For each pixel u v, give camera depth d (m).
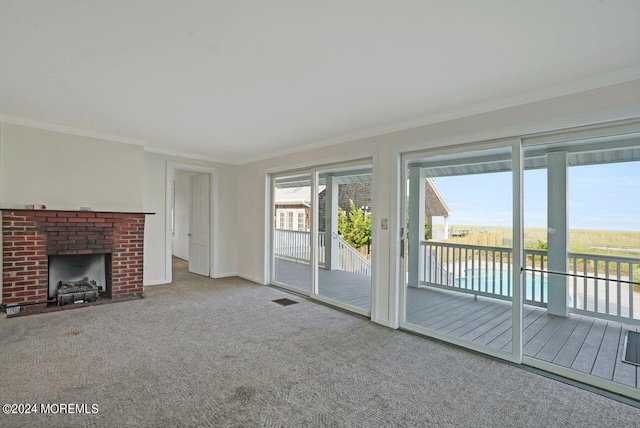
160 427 1.91
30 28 1.90
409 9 1.69
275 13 1.74
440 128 3.36
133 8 1.71
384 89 2.77
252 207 6.16
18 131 3.99
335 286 5.66
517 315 2.86
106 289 4.91
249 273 6.21
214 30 1.92
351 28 1.88
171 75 2.55
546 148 2.86
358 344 3.21
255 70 2.45
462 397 2.29
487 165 3.19
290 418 2.02
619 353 2.70
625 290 2.60
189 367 2.65
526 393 2.35
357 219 6.84
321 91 2.84
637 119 2.33
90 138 4.51
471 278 3.42
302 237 7.80
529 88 2.67
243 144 4.98
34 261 4.04
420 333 3.51
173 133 4.39
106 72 2.51
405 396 2.29
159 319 3.83
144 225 5.04
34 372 2.51
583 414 2.12
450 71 2.42
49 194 4.21
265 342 3.21
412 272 3.93
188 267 7.27
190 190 7.00
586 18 1.73
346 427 1.95
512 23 1.79
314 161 4.83
